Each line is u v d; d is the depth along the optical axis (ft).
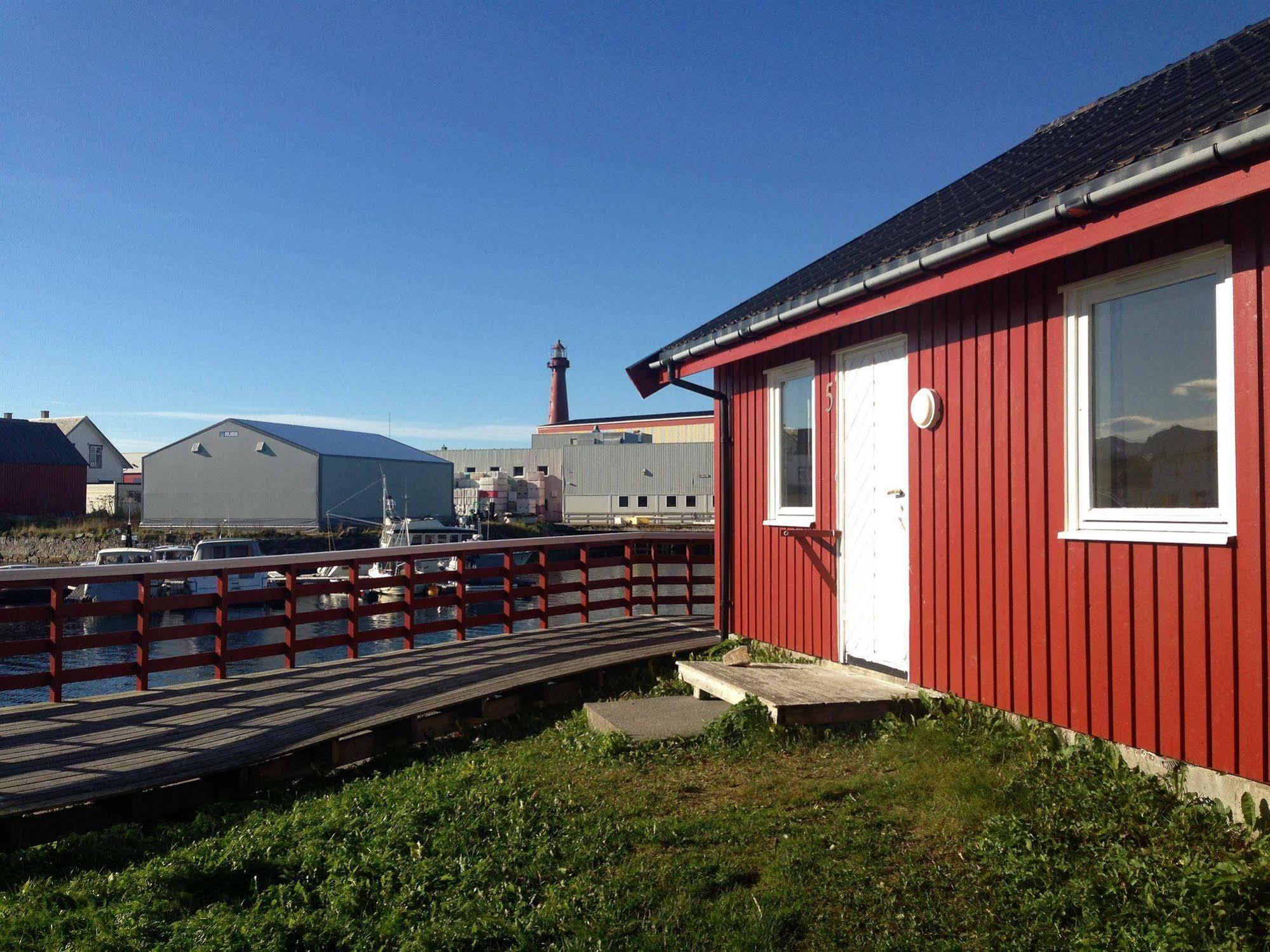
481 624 31.91
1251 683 12.41
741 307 26.68
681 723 19.95
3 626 83.87
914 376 19.74
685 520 186.50
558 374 265.95
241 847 15.23
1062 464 15.79
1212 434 13.34
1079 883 11.00
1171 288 14.07
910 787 14.88
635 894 12.06
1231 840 11.97
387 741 21.40
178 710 21.93
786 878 12.10
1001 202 15.67
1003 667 17.03
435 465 180.86
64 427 218.79
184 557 99.35
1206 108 13.26
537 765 18.67
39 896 13.79
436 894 12.80
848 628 22.34
